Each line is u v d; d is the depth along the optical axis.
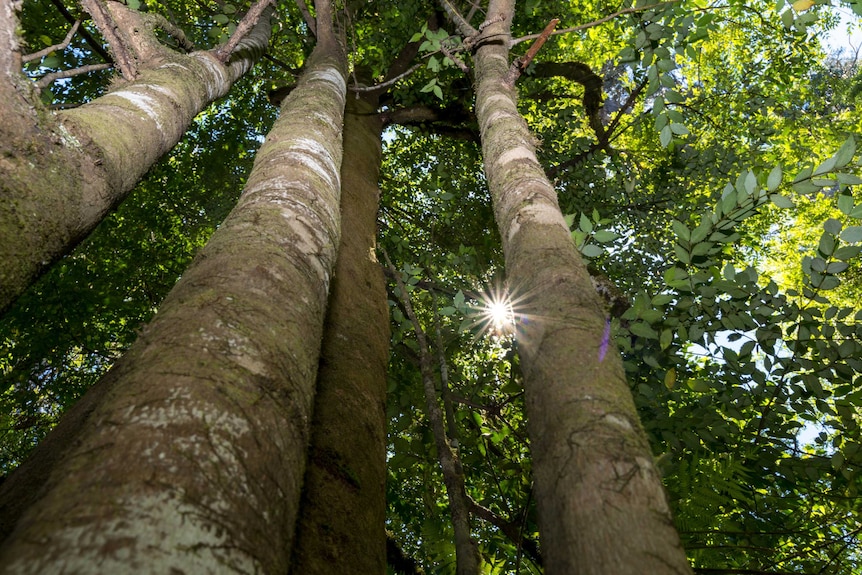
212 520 0.81
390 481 4.70
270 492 0.99
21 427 5.48
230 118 7.45
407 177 7.97
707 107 7.56
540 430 1.20
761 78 7.75
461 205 6.95
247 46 3.96
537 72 7.55
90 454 0.87
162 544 0.73
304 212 1.91
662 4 2.64
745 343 3.18
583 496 0.98
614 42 8.92
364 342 2.85
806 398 3.18
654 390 3.43
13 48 1.62
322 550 1.69
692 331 3.17
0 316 1.36
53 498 0.80
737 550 3.16
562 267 1.58
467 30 3.87
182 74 2.85
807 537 3.11
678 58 2.74
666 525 0.92
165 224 6.54
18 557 0.69
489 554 3.59
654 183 6.72
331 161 2.55
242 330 1.24
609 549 0.89
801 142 8.41
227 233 1.67
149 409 0.95
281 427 1.12
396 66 6.73
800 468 3.08
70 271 5.41
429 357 3.39
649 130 8.59
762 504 3.30
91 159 1.81
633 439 1.07
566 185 6.64
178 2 6.67
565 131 7.00
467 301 4.57
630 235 6.05
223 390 1.04
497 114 2.76
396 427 4.43
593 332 1.33
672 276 2.60
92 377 5.60
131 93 2.43
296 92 3.46
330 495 1.90
